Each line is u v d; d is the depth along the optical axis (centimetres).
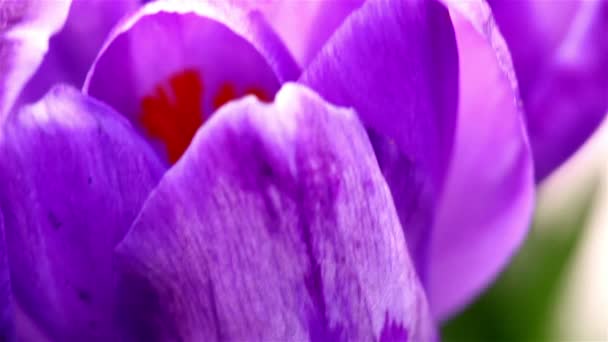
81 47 13
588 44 15
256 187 12
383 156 12
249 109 12
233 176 12
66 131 12
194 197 12
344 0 12
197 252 12
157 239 12
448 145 13
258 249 12
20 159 12
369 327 12
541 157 15
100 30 13
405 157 12
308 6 12
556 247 17
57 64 13
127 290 12
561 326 18
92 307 12
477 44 13
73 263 12
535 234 17
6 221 12
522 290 17
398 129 12
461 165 13
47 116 12
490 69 13
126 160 12
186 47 13
